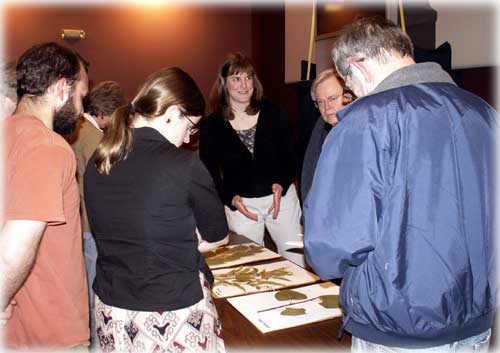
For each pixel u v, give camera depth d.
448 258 1.00
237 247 2.20
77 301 1.26
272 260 2.00
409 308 1.00
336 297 1.58
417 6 2.53
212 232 1.24
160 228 1.12
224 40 4.91
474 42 2.36
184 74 1.21
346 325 1.16
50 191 1.09
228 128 2.68
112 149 1.14
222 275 1.82
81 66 1.36
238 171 2.69
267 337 1.34
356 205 1.01
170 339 1.14
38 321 1.21
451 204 1.01
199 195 1.16
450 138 1.02
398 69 1.09
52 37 4.41
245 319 1.45
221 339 1.27
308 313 1.47
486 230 1.06
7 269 1.05
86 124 2.32
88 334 1.30
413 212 1.00
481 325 1.08
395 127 1.01
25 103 1.22
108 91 2.42
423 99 1.04
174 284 1.14
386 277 1.01
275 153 2.71
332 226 1.03
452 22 2.45
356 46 1.14
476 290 1.04
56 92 1.23
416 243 0.99
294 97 4.16
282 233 2.73
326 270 1.09
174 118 1.18
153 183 1.12
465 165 1.03
